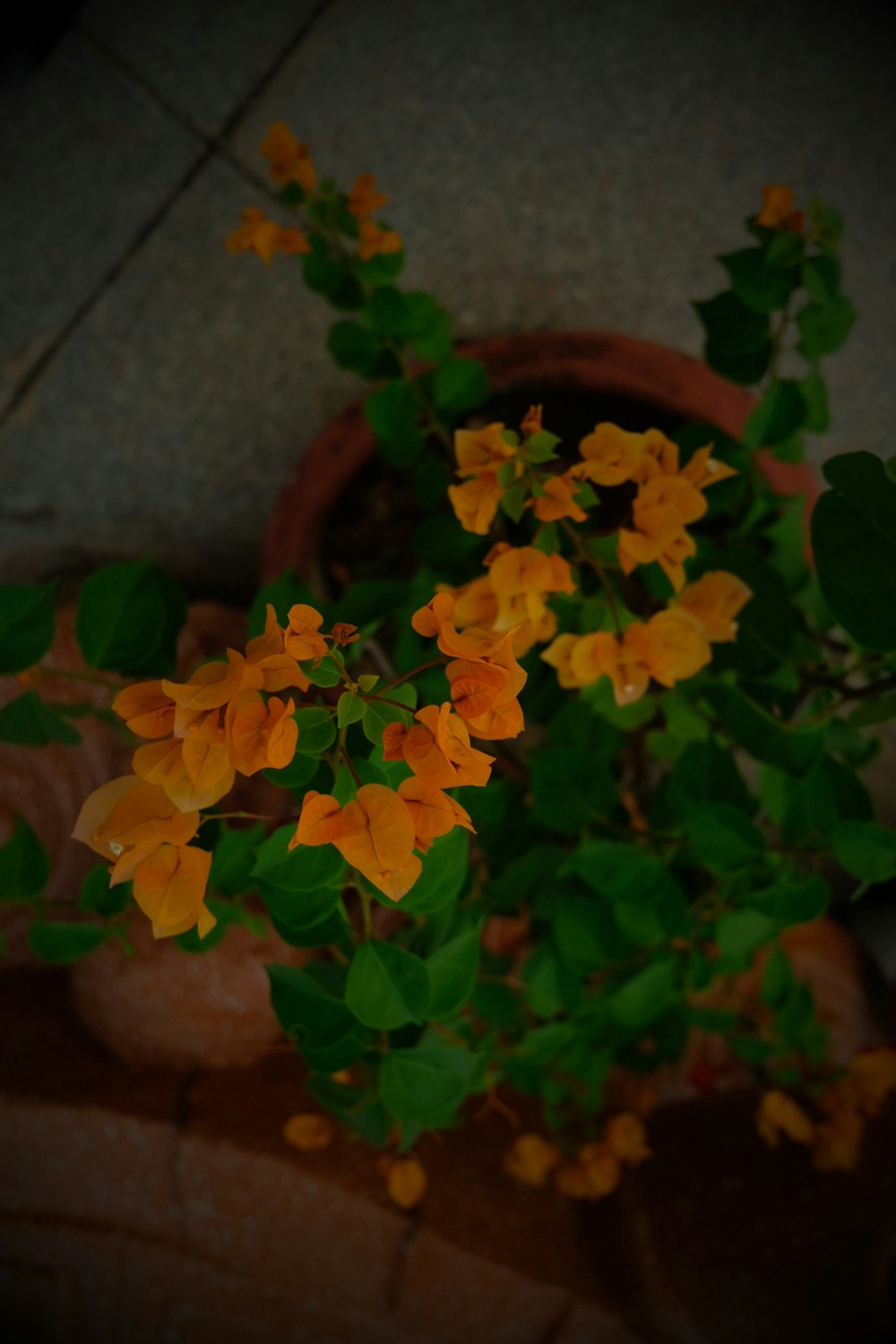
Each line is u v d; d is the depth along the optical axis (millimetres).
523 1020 822
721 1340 858
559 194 1127
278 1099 987
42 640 640
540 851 778
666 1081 1073
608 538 616
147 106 1131
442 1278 935
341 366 784
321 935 576
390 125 1124
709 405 898
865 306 1128
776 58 1101
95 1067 992
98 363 1170
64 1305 980
